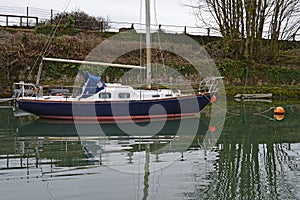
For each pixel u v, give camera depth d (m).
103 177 8.30
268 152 11.15
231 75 30.81
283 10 33.03
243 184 7.85
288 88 29.73
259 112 21.17
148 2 18.06
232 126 16.38
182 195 7.16
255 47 33.03
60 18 33.06
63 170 8.92
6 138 13.47
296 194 7.22
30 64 27.20
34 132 14.66
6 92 25.89
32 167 9.23
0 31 28.77
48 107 16.78
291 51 33.84
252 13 32.19
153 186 7.66
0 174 8.55
